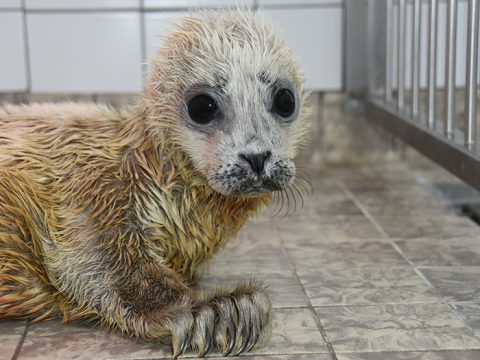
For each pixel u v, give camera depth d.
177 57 0.54
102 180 0.54
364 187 1.02
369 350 0.50
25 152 0.56
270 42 0.54
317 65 1.13
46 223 0.54
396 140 1.19
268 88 0.52
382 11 1.09
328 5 1.11
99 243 0.53
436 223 0.83
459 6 1.06
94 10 1.10
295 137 0.56
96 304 0.54
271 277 0.66
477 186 0.67
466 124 0.73
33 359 0.50
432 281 0.64
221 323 0.50
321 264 0.69
